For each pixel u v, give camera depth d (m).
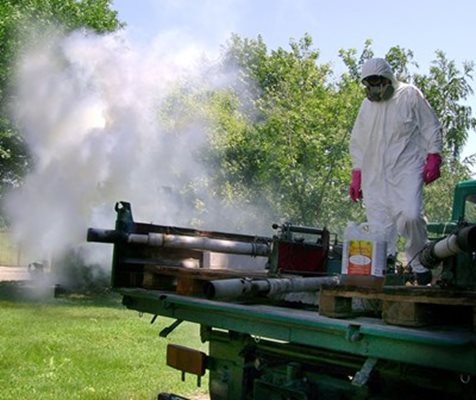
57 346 8.58
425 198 10.66
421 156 4.52
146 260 4.65
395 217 4.52
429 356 2.62
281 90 15.97
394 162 4.51
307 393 3.74
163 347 8.72
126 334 9.70
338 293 3.06
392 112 4.53
